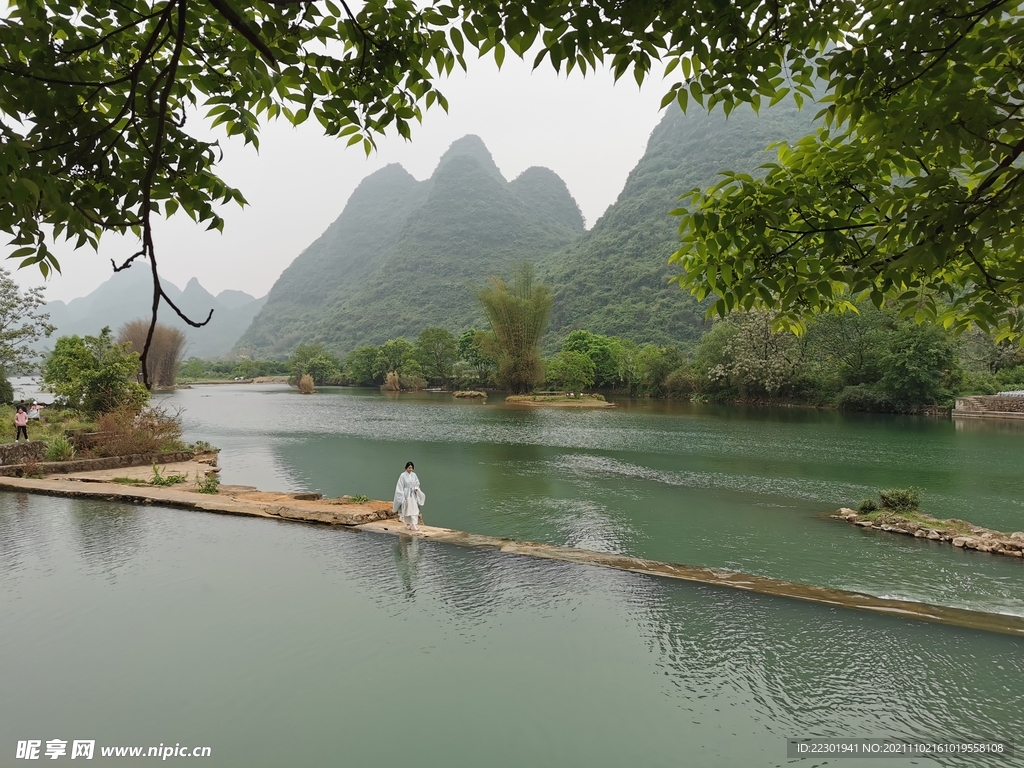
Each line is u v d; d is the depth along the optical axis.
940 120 2.23
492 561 7.90
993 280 2.67
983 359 46.09
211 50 2.54
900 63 2.35
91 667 4.93
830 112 2.67
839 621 6.11
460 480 17.78
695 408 50.00
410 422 37.31
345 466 20.30
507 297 63.12
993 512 13.60
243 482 17.30
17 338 29.48
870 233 2.83
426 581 7.11
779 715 4.44
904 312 2.79
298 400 61.94
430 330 87.25
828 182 2.88
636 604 6.51
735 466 20.27
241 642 5.43
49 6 2.27
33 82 2.18
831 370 46.84
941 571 9.45
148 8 2.41
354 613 6.13
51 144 2.25
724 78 2.71
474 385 82.19
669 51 2.57
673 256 3.22
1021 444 25.44
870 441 26.78
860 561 10.01
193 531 9.24
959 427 32.97
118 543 8.53
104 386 21.67
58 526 9.48
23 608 6.12
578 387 62.34
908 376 40.31
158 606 6.22
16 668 4.91
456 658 5.21
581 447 25.23
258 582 6.99
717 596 6.75
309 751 3.87
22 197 1.69
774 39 2.58
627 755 3.90
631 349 80.50
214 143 2.63
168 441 19.89
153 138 2.47
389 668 5.01
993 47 2.21
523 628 5.85
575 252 159.75
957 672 5.09
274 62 1.86
